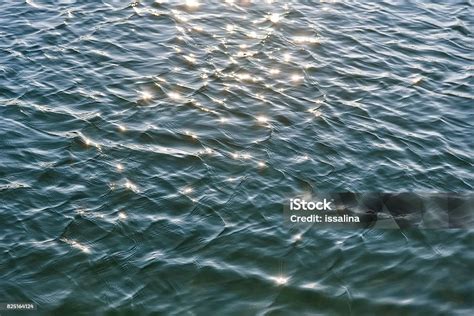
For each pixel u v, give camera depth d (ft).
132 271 44.47
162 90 63.93
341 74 68.28
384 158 56.29
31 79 64.39
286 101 63.41
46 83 63.93
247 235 47.78
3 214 48.52
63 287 43.21
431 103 64.13
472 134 59.98
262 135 58.34
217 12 78.48
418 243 47.73
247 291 43.47
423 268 45.73
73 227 47.78
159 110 61.05
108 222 48.32
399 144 58.08
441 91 66.13
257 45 72.43
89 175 52.75
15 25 73.56
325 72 68.49
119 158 54.75
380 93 65.36
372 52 72.49
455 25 78.69
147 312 41.75
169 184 52.19
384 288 44.11
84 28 73.61
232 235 47.70
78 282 43.60
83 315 41.52
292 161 55.36
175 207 49.98
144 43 71.67
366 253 46.70
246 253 46.32
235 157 55.47
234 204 50.49
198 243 46.91
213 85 65.16
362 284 44.34
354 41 74.38
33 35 71.82
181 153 55.62
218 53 70.59
